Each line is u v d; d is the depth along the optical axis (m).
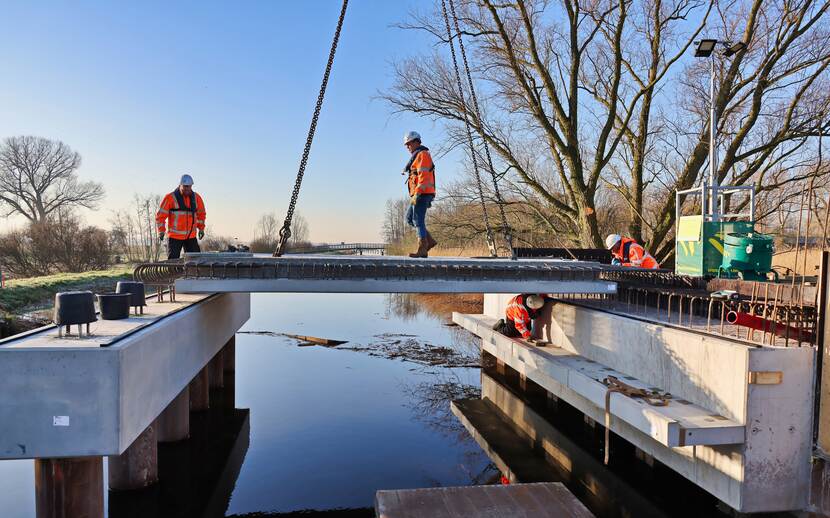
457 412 10.16
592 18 17.64
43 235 31.27
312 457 7.95
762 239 8.88
